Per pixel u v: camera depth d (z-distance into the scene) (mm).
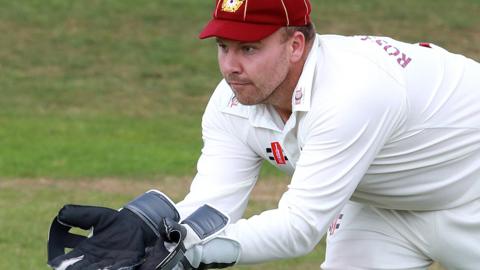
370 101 13453
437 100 14617
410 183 14945
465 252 15492
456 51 57969
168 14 62438
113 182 35156
